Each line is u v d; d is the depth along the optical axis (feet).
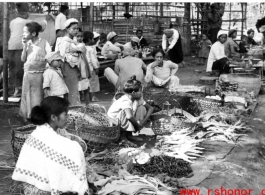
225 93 25.22
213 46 34.12
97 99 27.22
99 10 63.72
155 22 58.59
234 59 34.35
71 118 15.31
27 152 10.02
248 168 14.80
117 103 17.01
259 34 55.72
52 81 19.27
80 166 10.05
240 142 17.53
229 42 38.55
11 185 12.76
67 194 9.94
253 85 28.12
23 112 20.21
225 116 19.81
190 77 38.83
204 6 63.10
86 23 56.39
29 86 19.70
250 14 87.40
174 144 16.20
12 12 30.25
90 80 26.61
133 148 15.11
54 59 19.13
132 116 16.63
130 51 24.49
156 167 13.84
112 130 14.82
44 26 27.14
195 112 20.79
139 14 69.82
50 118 10.15
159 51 23.26
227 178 13.65
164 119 18.12
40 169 9.88
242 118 21.21
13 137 13.34
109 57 32.09
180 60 38.68
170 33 37.40
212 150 16.34
